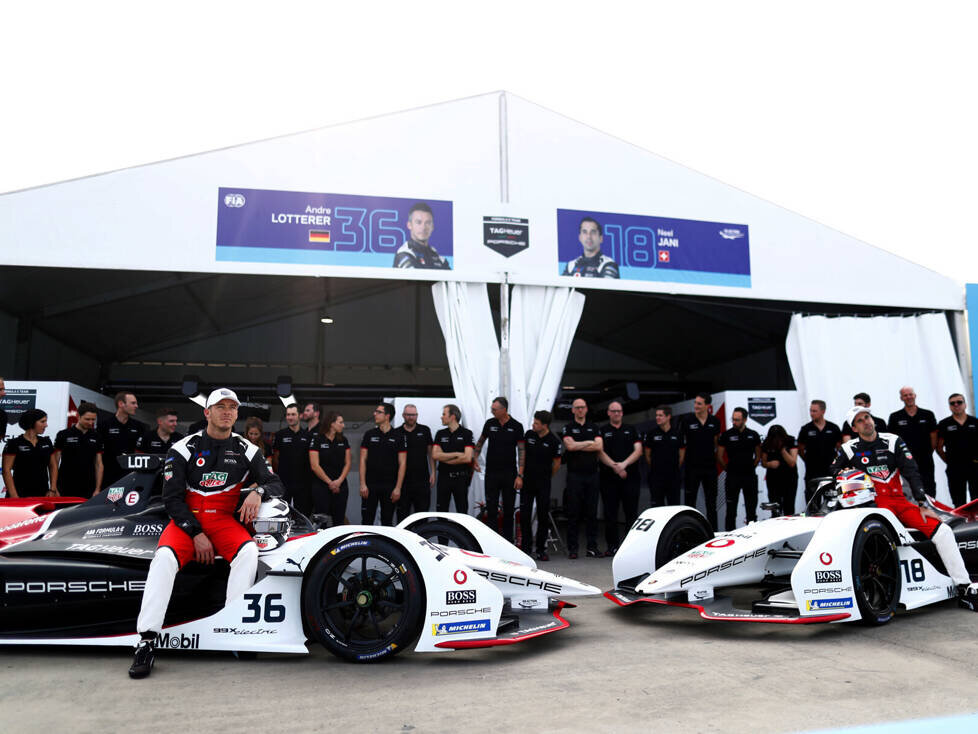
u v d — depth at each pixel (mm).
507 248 7477
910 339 8641
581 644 3561
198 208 6852
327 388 12039
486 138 7574
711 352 13844
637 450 7188
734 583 4027
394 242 7230
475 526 4348
